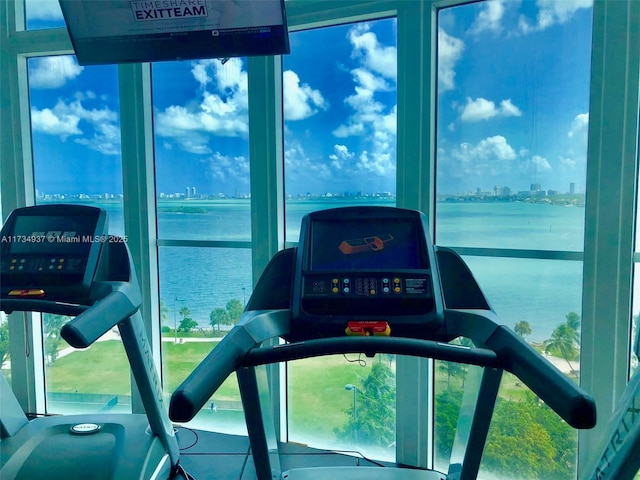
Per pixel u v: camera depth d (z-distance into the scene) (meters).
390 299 1.47
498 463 2.35
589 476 1.46
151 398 2.10
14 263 1.92
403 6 2.24
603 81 1.94
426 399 2.36
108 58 2.31
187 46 2.24
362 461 2.51
